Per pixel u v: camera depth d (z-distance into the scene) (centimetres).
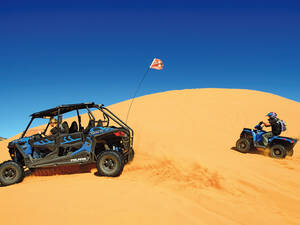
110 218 286
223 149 899
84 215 295
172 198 386
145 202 351
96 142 585
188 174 558
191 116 1853
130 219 285
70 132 643
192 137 1109
